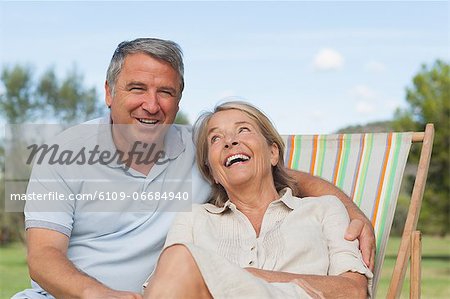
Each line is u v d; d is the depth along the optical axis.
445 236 16.92
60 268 3.23
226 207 3.48
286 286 2.85
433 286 12.91
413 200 3.66
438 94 16.31
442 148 16.09
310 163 4.09
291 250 3.28
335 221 3.38
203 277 2.73
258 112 3.54
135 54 3.51
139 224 3.58
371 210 3.84
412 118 16.45
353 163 4.00
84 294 3.09
